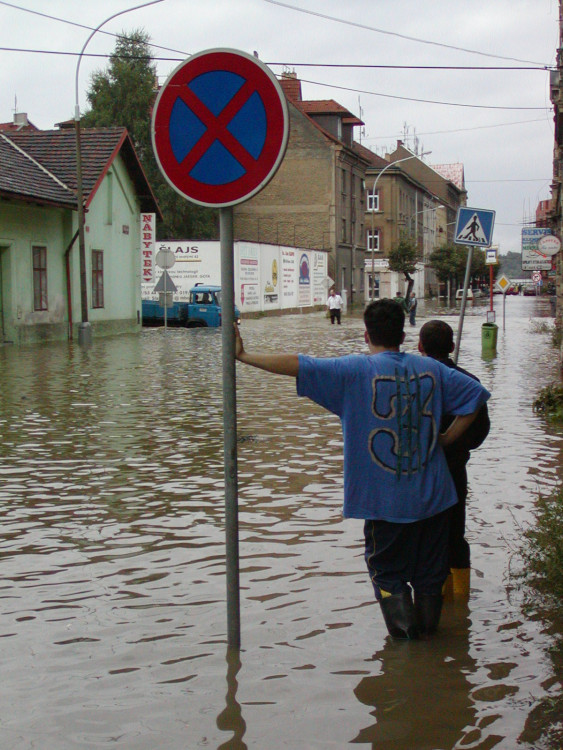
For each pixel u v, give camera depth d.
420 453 4.61
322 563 6.15
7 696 4.18
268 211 66.25
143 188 37.38
